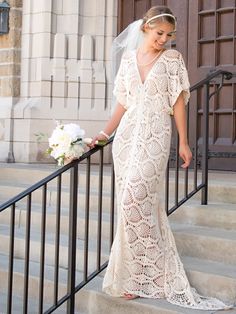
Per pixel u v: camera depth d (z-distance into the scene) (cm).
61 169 366
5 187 612
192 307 355
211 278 376
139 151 367
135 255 370
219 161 707
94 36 793
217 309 352
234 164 695
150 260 371
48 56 786
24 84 801
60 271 446
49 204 570
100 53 793
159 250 372
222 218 445
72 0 786
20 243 492
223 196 489
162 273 373
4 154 789
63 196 559
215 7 711
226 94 702
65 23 793
